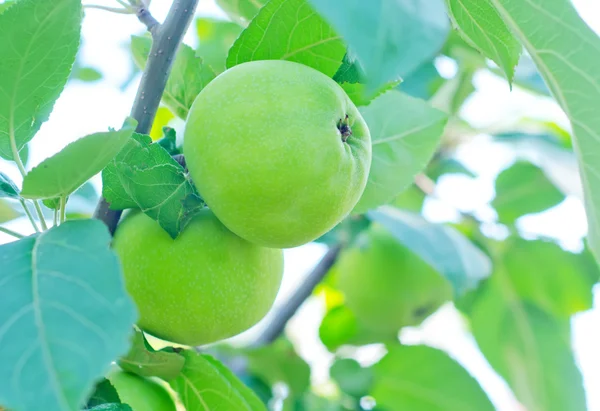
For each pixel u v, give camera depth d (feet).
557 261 3.15
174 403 2.11
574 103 1.93
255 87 1.89
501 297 3.17
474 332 3.19
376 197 2.27
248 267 2.02
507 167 3.23
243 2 2.27
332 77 2.02
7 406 1.60
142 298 2.00
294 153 1.87
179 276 1.98
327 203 1.90
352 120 1.94
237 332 2.07
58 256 1.73
